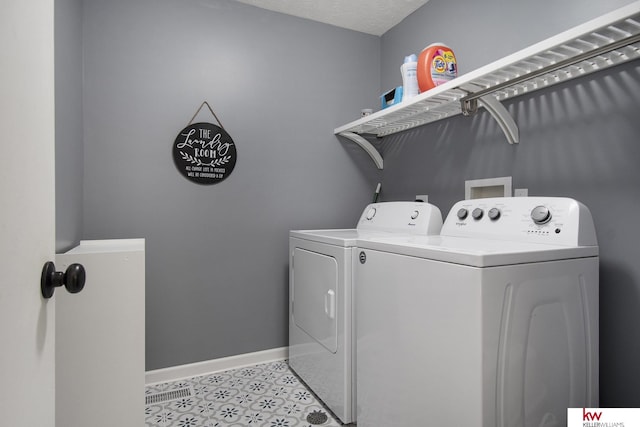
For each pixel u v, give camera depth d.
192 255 2.22
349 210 2.71
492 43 1.83
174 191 2.17
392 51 2.66
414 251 1.19
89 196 1.96
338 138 2.67
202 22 2.23
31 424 0.55
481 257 0.97
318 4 2.37
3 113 0.46
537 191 1.60
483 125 1.91
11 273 0.48
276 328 2.47
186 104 2.19
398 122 2.29
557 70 1.38
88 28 1.95
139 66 2.07
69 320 1.19
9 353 0.47
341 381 1.67
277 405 1.87
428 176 2.32
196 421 1.72
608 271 1.34
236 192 2.34
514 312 1.03
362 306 1.47
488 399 0.98
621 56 1.26
